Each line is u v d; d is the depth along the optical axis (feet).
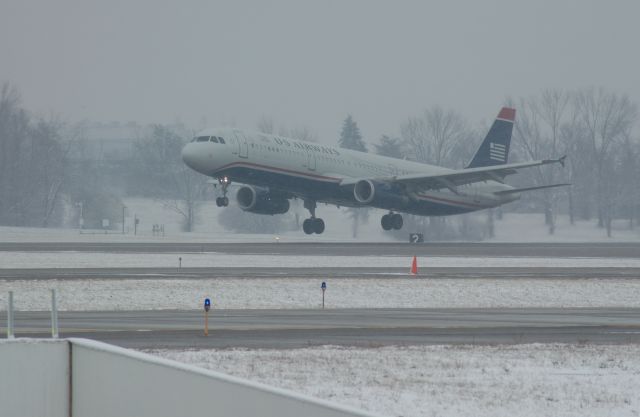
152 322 428.97
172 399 189.57
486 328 424.05
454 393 285.23
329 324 430.20
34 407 189.88
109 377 190.29
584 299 555.69
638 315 483.92
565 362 338.34
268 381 294.87
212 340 376.07
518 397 282.15
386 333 403.75
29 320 432.25
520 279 644.69
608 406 273.54
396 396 278.87
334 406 183.62
